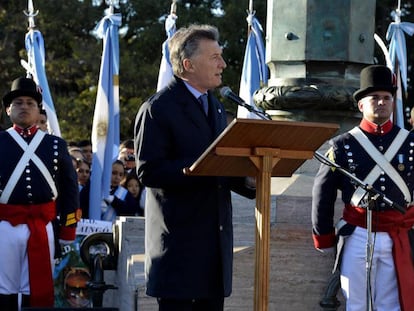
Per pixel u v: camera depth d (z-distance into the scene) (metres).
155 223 7.24
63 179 9.80
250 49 14.45
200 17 29.05
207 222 7.16
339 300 9.09
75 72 29.30
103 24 14.98
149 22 30.47
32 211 9.54
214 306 7.32
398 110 14.07
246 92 14.38
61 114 28.48
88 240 10.42
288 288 9.10
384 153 8.25
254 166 6.59
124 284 9.81
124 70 28.64
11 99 9.64
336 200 9.22
